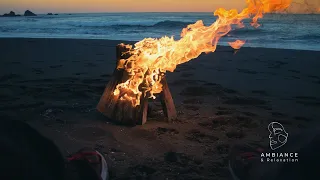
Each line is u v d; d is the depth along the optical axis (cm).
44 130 327
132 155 280
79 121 354
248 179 187
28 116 368
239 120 367
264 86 536
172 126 344
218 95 473
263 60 806
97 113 378
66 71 637
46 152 117
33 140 114
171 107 359
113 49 986
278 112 397
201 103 432
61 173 121
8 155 105
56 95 452
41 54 885
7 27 2500
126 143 303
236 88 519
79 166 185
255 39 1402
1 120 112
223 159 274
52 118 363
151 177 244
